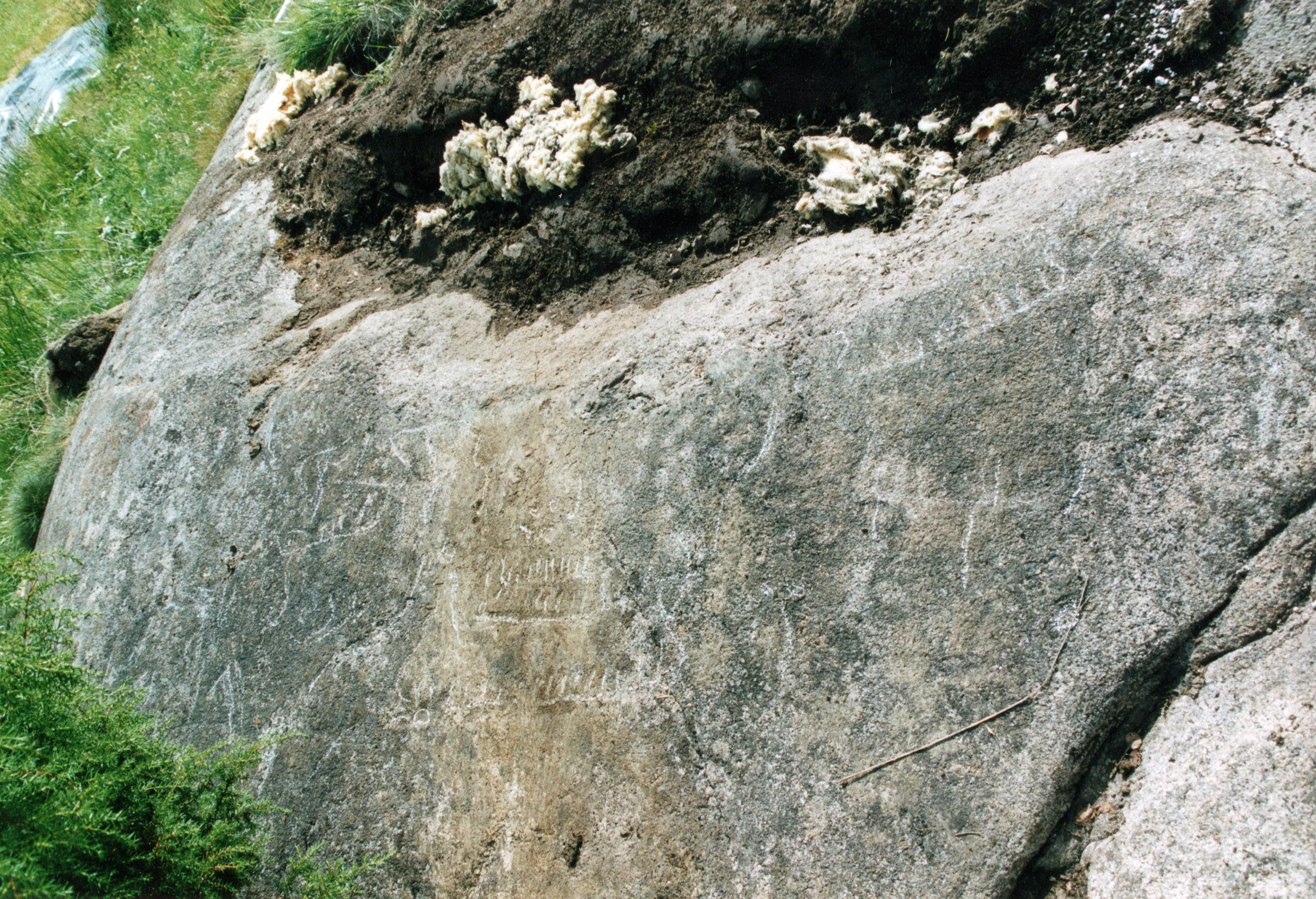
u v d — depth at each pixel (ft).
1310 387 4.97
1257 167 5.52
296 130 11.51
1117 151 6.07
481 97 8.91
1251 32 5.96
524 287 8.46
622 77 8.21
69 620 9.59
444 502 7.70
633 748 6.20
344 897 6.88
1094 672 5.11
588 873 6.13
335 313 9.59
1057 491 5.39
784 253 7.17
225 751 8.11
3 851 5.96
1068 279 5.72
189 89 18.98
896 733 5.46
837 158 7.16
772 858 5.57
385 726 7.37
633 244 7.98
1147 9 6.32
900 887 5.23
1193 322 5.32
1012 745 5.18
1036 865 5.11
